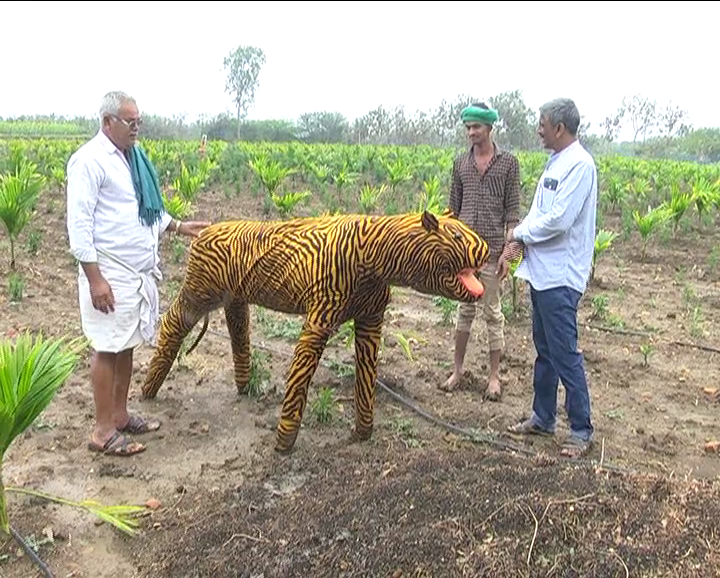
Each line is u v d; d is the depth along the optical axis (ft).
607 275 34.58
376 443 16.39
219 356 21.56
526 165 78.69
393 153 97.35
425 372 20.93
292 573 10.85
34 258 32.63
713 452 16.67
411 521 11.36
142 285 15.19
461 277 13.80
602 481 11.78
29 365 11.44
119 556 12.35
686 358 23.08
